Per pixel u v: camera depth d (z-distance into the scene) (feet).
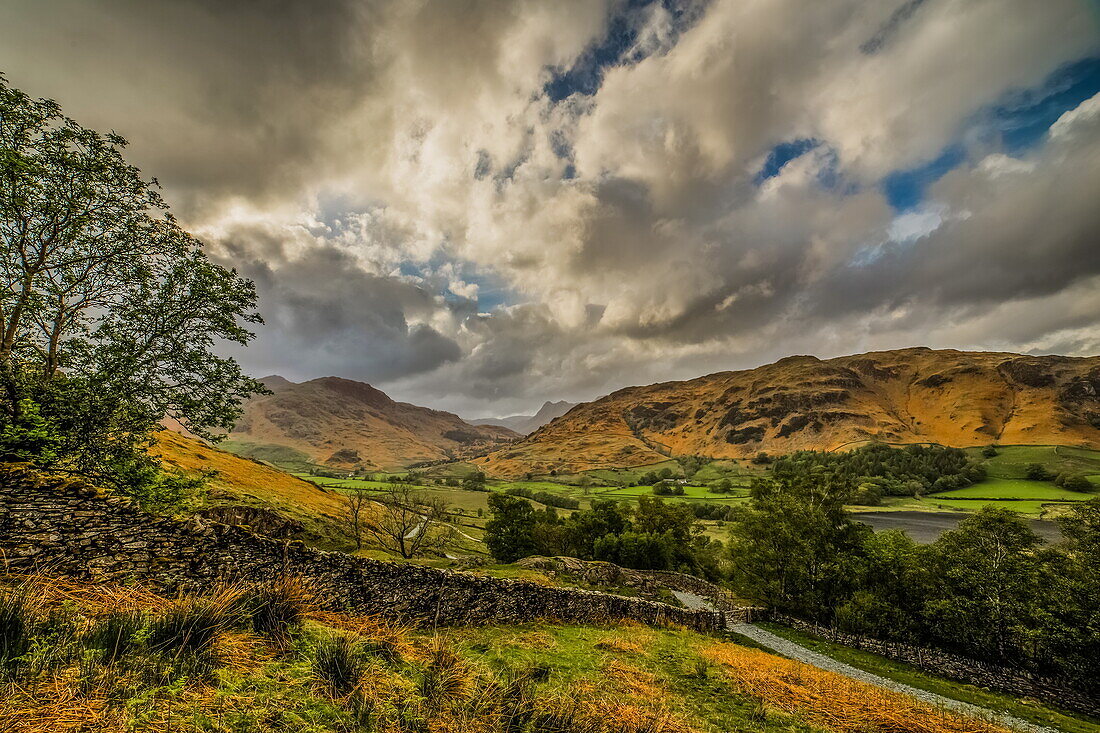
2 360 38.68
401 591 42.83
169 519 30.50
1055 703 79.30
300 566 35.94
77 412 41.81
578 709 22.40
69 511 26.73
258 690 17.38
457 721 18.02
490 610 52.01
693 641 65.87
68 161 49.73
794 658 82.84
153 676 16.21
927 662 93.50
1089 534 92.12
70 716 13.33
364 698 18.17
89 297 53.62
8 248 46.78
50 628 17.93
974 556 99.30
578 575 137.80
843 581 121.39
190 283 57.62
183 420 57.26
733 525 152.15
